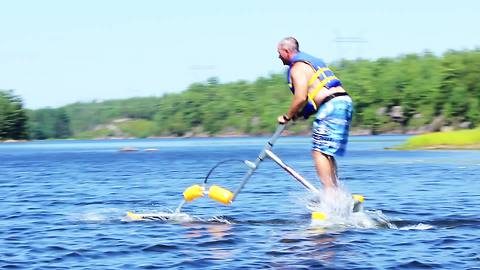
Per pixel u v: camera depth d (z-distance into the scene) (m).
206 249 19.19
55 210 28.53
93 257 18.50
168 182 43.88
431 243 19.48
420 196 32.22
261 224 23.48
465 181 40.78
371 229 21.97
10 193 36.84
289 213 26.16
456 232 21.20
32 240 21.08
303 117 23.59
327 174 23.20
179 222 24.14
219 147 154.75
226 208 28.11
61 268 17.28
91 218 25.67
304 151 111.81
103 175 52.62
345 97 23.08
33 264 17.77
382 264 17.06
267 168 59.12
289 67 23.27
